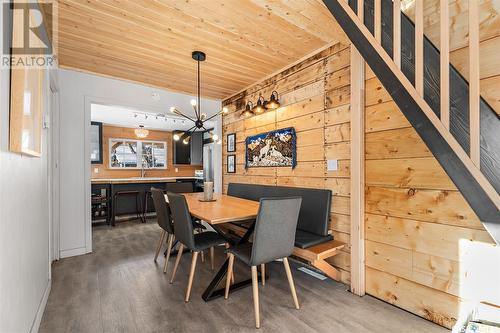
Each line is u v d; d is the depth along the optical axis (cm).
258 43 262
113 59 297
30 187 160
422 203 188
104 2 197
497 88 154
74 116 326
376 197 218
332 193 258
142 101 388
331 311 196
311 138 284
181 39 254
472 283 164
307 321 182
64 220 315
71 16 214
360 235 223
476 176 111
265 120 358
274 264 294
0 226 106
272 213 180
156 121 639
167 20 222
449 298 174
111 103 358
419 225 190
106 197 507
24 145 125
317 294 222
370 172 222
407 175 197
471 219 165
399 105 135
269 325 177
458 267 170
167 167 774
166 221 262
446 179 176
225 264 233
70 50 275
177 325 176
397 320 184
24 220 145
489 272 158
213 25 229
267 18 218
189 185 431
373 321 183
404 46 141
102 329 172
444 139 119
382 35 147
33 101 147
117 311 193
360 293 221
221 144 467
